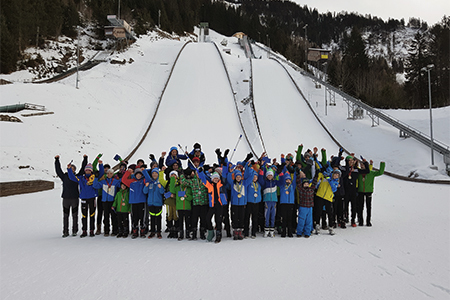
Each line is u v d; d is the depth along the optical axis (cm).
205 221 850
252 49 8300
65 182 885
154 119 3192
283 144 2931
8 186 1627
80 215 1217
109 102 3291
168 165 959
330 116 3566
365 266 562
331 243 750
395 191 1723
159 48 5778
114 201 891
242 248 711
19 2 5009
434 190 1728
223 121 3234
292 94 4091
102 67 4412
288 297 428
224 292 446
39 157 2103
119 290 459
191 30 9794
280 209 882
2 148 2020
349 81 5459
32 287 478
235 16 10975
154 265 579
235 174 823
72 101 2959
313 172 927
